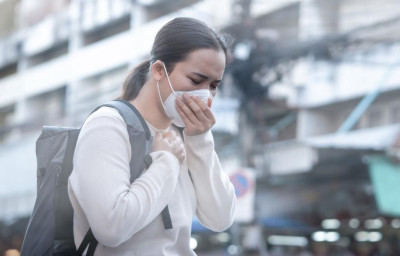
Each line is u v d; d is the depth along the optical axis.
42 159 1.71
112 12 15.70
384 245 16.95
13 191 16.64
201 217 1.85
